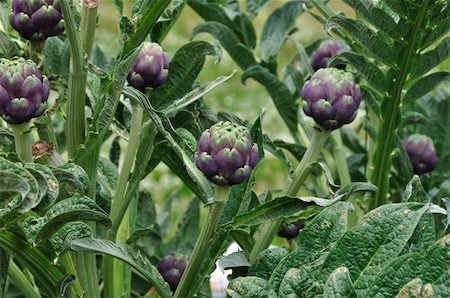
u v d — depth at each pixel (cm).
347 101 239
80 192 228
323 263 218
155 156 258
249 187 244
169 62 258
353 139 304
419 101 304
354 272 217
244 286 214
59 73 265
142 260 229
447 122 300
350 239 218
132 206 269
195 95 249
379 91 261
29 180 213
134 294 283
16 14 242
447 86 337
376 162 268
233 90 718
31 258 232
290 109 279
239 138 223
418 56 257
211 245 243
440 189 279
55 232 228
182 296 234
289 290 212
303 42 795
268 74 276
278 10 298
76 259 239
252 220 232
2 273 231
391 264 210
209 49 256
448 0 250
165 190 532
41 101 231
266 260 234
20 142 232
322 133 244
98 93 259
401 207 219
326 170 242
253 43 296
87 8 235
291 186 247
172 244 295
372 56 257
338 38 294
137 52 231
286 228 262
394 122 263
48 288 236
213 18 295
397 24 253
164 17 260
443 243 210
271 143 251
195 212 296
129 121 261
